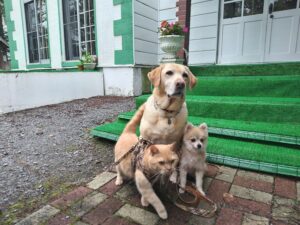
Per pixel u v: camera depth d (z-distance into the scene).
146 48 6.59
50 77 5.89
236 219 1.75
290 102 2.96
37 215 1.81
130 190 2.15
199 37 6.29
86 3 7.13
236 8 5.77
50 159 2.89
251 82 3.63
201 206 1.91
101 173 2.48
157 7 6.80
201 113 3.40
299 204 1.89
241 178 2.31
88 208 1.89
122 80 6.52
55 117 4.80
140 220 1.75
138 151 1.94
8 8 9.41
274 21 5.38
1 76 5.12
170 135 2.24
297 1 5.07
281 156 2.35
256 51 5.70
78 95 6.45
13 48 9.78
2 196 2.12
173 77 2.10
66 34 7.95
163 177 1.85
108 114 4.78
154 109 2.24
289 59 5.36
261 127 2.75
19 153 3.09
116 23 6.27
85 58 6.91
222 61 6.15
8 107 5.29
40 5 8.42
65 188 2.24
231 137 2.82
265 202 1.93
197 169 2.15
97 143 3.37
